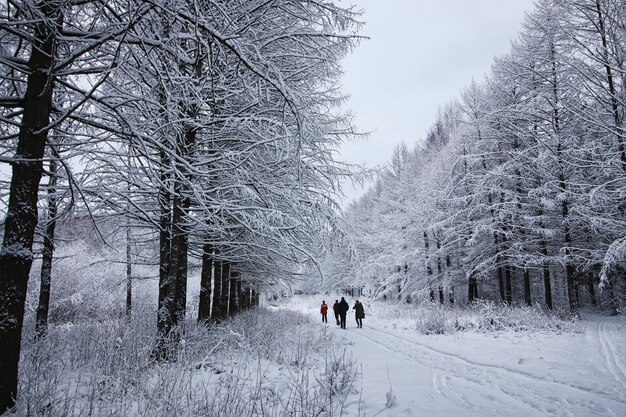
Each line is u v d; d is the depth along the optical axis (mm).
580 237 16031
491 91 18453
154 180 5875
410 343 10219
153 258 10344
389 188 31609
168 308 6594
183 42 5418
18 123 3828
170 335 6199
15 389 3553
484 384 5629
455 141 21359
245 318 12594
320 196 7543
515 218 16969
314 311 30734
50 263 7773
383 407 4570
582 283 19828
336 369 5516
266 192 6457
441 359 7754
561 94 14773
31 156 3832
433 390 5375
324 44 5926
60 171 6098
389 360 7824
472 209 17859
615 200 12945
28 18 3588
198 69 6094
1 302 3500
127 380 4539
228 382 4789
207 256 10133
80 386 4551
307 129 4555
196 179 6371
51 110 4262
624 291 17625
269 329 9211
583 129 14555
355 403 4734
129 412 3748
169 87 5031
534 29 15609
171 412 3582
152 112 4812
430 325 12062
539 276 24203
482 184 17203
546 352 7824
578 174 14875
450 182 20078
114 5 3859
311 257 6227
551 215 15523
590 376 5816
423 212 23750
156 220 7430
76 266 16641
